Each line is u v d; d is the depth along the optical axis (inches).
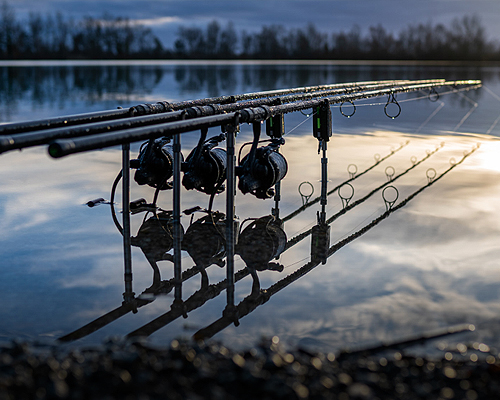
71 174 401.7
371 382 135.1
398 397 129.6
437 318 183.0
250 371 134.9
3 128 223.9
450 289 208.1
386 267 232.4
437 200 335.3
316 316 186.4
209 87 1212.5
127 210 296.8
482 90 1182.3
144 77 1603.1
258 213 315.9
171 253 252.2
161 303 198.7
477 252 247.0
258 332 174.2
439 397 130.1
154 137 216.4
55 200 333.1
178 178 294.0
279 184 347.9
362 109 840.3
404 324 178.7
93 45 4089.6
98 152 488.4
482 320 181.2
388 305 194.7
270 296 205.0
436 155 472.4
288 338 169.6
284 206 330.3
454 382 137.9
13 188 359.3
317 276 224.5
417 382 137.4
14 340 153.5
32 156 469.1
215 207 326.3
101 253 249.3
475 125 656.4
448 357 154.6
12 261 236.5
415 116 749.3
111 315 187.9
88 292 207.3
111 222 294.2
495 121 688.4
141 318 185.8
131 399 122.5
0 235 269.0
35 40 3850.9
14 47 3750.0
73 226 285.9
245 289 212.2
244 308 194.1
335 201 338.6
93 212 310.3
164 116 254.7
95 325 179.5
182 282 219.3
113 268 232.5
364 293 206.1
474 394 131.9
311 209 323.0
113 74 1754.4
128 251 252.7
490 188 362.3
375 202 334.3
